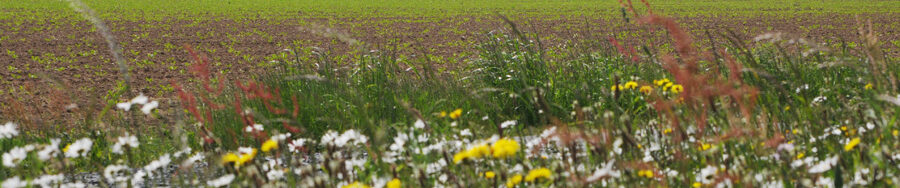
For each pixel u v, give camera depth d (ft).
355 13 111.24
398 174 9.89
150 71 40.91
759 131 9.84
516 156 10.44
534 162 10.85
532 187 8.27
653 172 9.23
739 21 91.50
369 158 11.23
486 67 23.48
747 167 9.53
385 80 21.47
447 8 125.90
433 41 61.82
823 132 11.21
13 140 17.30
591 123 11.12
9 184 10.23
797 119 11.16
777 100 11.40
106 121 20.65
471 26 83.71
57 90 29.32
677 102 11.16
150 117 22.58
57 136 19.10
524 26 83.15
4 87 34.83
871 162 9.03
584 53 25.00
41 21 83.87
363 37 68.74
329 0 150.10
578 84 21.63
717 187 8.90
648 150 10.84
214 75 39.24
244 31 74.13
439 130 12.63
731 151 9.96
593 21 93.81
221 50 54.29
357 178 10.72
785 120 11.61
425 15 107.04
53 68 42.39
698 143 10.53
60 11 104.42
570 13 113.29
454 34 70.79
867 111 10.61
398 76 23.82
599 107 17.12
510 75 21.72
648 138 11.28
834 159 9.09
